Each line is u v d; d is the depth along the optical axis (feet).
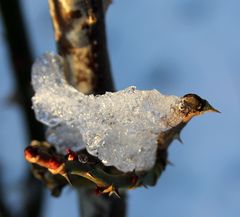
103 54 2.37
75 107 2.33
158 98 2.31
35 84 2.35
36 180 2.71
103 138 2.32
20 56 2.66
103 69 2.38
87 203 2.48
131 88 2.31
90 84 2.38
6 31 2.67
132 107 2.31
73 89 2.34
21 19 2.67
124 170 2.32
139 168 2.33
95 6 2.35
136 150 2.32
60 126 2.35
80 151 2.36
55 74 2.35
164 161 2.35
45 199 2.74
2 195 2.70
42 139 2.66
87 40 2.36
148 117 2.31
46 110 2.35
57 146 2.36
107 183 2.31
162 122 2.31
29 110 2.66
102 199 2.47
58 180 2.35
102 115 2.32
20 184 2.71
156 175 2.35
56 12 2.35
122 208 2.49
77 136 2.36
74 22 2.35
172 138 2.33
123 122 2.31
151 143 2.33
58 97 2.34
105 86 2.38
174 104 2.30
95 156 2.31
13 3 2.65
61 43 2.36
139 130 2.32
